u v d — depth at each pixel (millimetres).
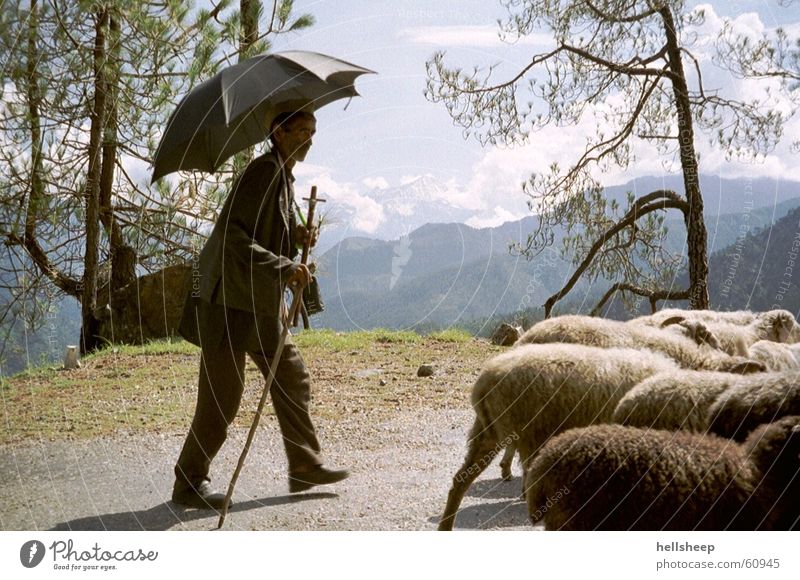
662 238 11430
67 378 9484
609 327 5613
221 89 4531
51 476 5570
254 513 4762
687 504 3111
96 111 11539
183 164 4844
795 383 4062
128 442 6578
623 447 3223
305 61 4711
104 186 12906
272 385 4996
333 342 11344
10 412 7641
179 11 11719
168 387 8867
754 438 3355
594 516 3131
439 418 7391
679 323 6188
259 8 11930
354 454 6223
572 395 4562
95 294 12648
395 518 4668
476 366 9852
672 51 10641
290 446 5051
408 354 10633
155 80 11688
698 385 4324
